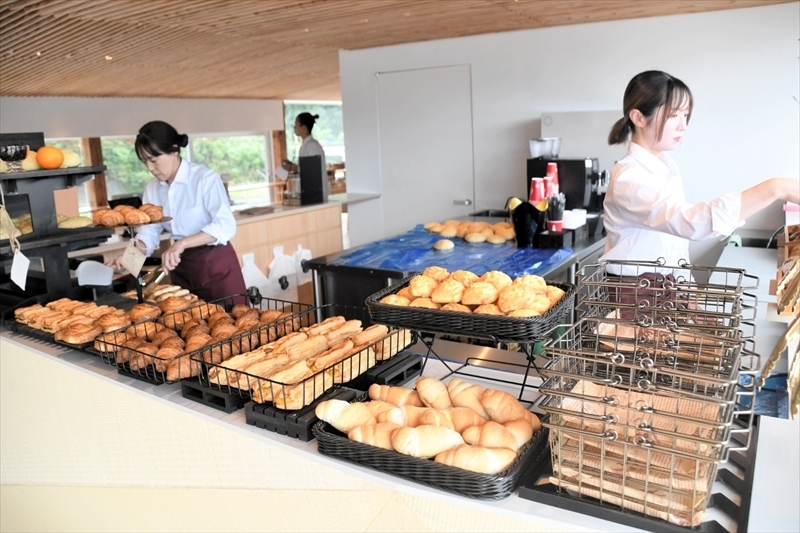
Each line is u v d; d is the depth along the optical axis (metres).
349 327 1.82
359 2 3.64
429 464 1.20
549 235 3.70
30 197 2.36
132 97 7.61
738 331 1.25
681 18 4.18
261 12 3.92
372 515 1.31
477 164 5.21
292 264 5.45
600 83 4.55
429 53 5.25
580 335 1.34
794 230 1.71
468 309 1.52
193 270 3.26
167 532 1.84
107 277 2.72
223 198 3.18
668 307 1.42
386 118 5.59
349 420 1.35
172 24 4.30
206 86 7.64
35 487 2.29
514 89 4.91
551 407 1.10
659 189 2.15
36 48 4.80
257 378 1.50
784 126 3.98
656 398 1.18
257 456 1.48
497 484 1.15
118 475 1.91
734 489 1.15
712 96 4.17
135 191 8.24
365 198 5.70
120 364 1.82
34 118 6.72
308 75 7.69
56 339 2.02
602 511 1.09
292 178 5.91
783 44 3.90
